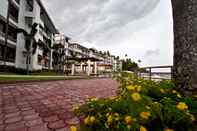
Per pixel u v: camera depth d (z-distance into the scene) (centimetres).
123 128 101
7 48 2066
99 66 3703
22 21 2383
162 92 146
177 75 183
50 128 240
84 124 130
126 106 110
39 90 652
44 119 281
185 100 133
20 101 430
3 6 1880
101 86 856
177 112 100
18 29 2070
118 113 116
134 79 234
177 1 190
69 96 517
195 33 166
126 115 104
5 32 1920
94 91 643
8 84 834
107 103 141
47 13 2877
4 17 1909
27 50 2131
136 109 100
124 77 275
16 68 2017
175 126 101
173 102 116
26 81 1000
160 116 99
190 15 171
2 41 1900
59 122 265
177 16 189
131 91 126
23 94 545
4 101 428
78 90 671
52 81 1174
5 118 287
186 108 104
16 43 2197
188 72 167
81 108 148
